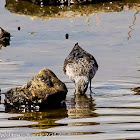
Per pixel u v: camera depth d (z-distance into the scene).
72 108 13.28
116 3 25.22
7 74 16.08
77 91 14.55
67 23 22.77
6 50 19.41
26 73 16.20
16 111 13.20
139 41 19.97
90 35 21.00
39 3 25.25
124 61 17.38
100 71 16.38
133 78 15.56
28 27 22.44
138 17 23.20
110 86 15.01
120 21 22.77
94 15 23.69
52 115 12.73
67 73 15.41
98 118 12.19
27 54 18.69
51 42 20.27
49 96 13.61
